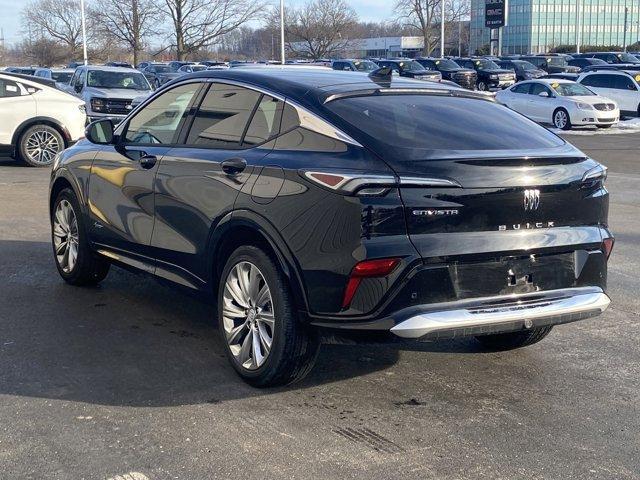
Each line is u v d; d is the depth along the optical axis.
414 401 4.68
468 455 4.00
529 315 4.47
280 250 4.53
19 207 10.71
